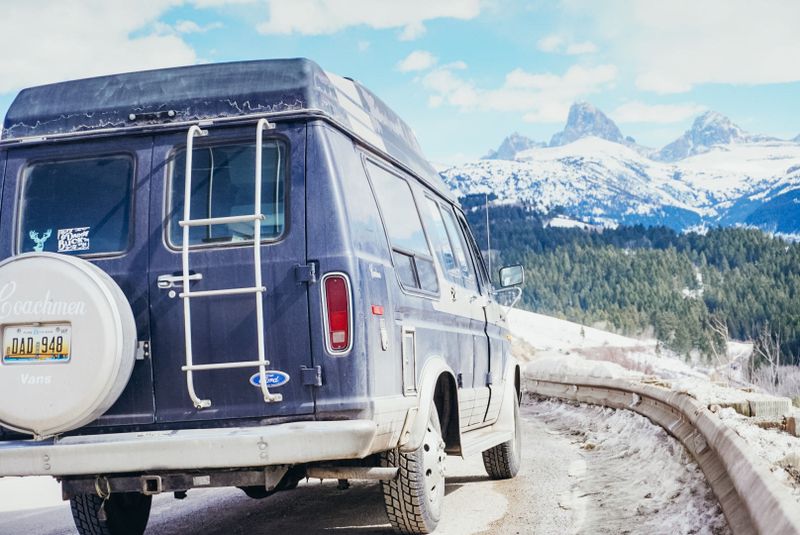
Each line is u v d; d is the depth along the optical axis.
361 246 5.15
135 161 5.31
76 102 5.43
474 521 6.41
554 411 17.36
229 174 5.19
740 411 8.80
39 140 5.40
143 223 5.21
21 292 4.81
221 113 5.22
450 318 6.95
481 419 7.91
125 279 5.14
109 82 5.42
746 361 63.88
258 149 4.88
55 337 4.79
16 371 4.79
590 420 14.32
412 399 5.59
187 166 4.91
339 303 4.92
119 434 4.92
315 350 4.89
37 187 5.41
